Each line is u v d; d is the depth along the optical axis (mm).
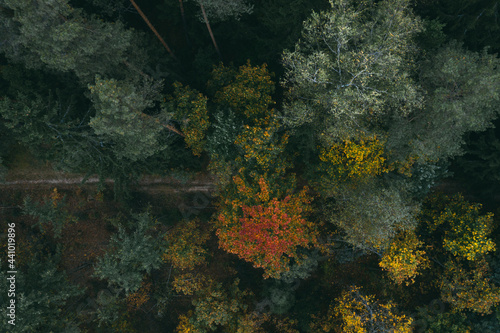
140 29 23094
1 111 15844
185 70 25234
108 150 19844
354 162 19703
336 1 15445
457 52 16844
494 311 21531
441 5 17984
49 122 17250
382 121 18844
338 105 16359
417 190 21312
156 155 21500
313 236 22062
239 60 24344
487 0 16719
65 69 15898
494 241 22391
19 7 14055
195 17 22375
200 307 23562
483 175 21188
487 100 16188
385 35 16156
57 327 21047
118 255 22000
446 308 24344
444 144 18016
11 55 17281
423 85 18078
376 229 19078
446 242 21391
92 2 21078
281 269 20281
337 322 24781
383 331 21078
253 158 19109
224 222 18297
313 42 17469
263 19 20375
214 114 18797
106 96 14422
